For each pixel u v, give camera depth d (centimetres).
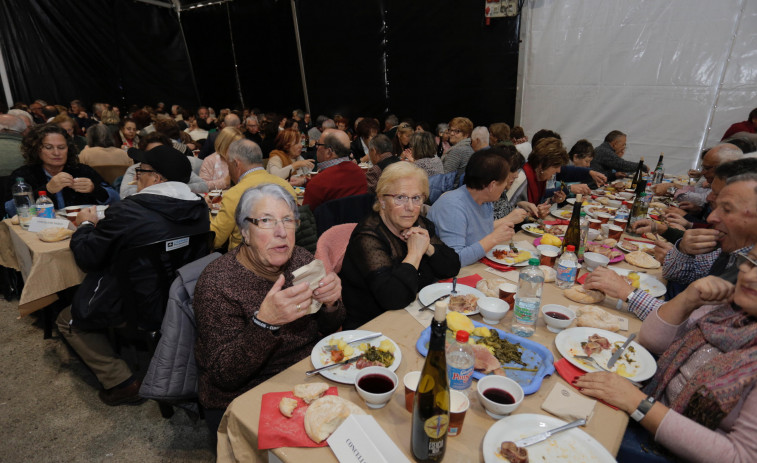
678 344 117
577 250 192
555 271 175
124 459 182
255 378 131
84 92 916
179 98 1036
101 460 181
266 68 885
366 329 131
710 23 459
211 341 116
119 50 934
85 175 284
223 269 125
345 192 294
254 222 118
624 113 528
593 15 519
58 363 245
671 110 499
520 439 87
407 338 126
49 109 731
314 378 108
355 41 736
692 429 92
